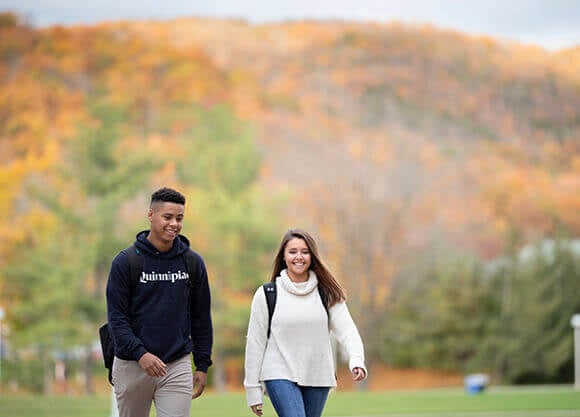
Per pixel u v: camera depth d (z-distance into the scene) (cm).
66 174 7306
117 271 977
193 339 1024
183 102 10300
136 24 10694
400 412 2777
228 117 8138
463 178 9206
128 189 7294
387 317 7444
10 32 10250
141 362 957
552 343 7231
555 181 9931
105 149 7356
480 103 10919
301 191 8181
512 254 7444
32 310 6731
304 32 11275
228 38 10956
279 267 1079
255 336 1048
